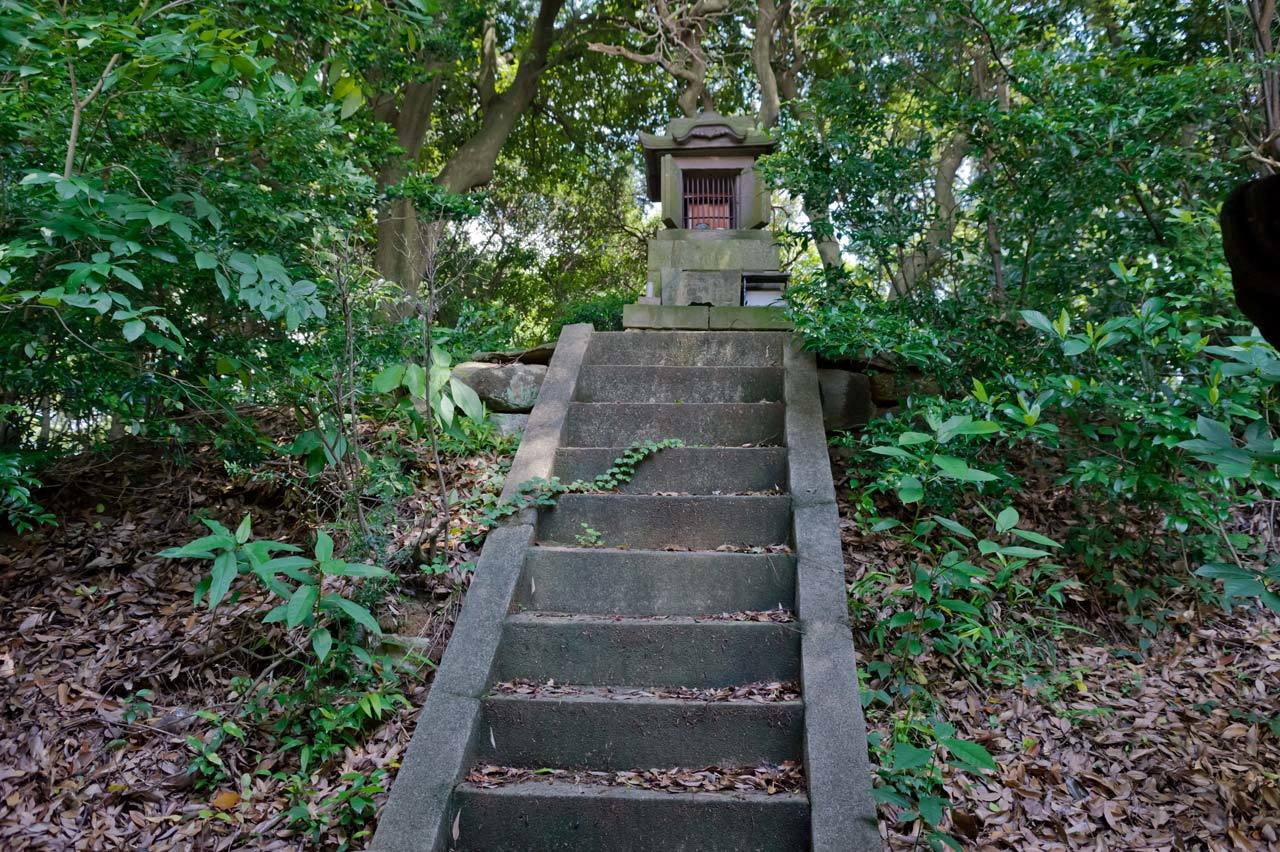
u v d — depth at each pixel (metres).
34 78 2.69
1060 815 2.32
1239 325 3.59
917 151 4.46
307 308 2.84
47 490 3.85
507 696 2.46
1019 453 4.12
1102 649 3.07
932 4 4.51
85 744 2.59
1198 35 5.06
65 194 2.34
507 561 2.93
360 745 2.55
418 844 2.01
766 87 8.96
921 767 2.15
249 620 3.03
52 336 3.09
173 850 2.21
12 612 3.17
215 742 2.52
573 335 4.47
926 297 4.27
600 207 13.72
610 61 11.41
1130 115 3.81
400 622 3.04
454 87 11.05
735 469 3.49
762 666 2.62
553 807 2.17
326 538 2.39
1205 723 2.66
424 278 3.67
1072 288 4.69
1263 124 4.50
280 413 4.43
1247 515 3.74
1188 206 4.31
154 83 2.65
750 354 4.36
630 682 2.64
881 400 4.23
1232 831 2.23
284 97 2.97
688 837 2.14
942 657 2.92
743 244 5.54
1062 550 3.50
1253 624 3.18
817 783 2.11
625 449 3.53
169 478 4.02
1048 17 4.96
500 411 4.40
